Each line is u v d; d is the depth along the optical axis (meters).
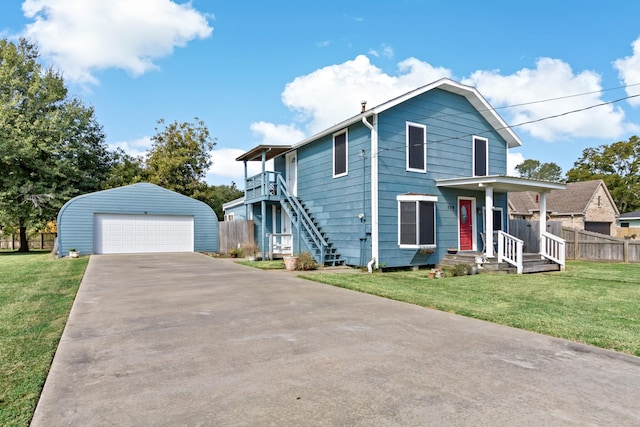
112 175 27.86
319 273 11.30
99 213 19.44
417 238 12.62
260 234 18.28
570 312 6.24
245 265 13.62
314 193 15.57
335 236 14.23
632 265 14.83
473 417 2.78
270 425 2.65
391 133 12.76
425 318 5.80
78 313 6.06
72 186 24.30
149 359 3.98
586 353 4.25
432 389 3.26
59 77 26.16
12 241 28.47
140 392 3.18
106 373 3.60
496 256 12.69
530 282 9.80
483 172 15.18
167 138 33.25
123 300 7.13
